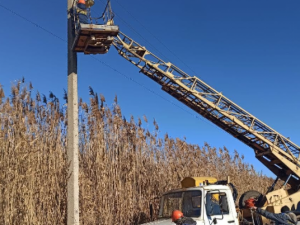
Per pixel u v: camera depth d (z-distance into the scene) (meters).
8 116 10.43
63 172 10.88
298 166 13.66
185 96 13.80
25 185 9.25
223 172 22.52
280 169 14.37
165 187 15.17
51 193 10.41
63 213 10.38
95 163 12.58
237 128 14.09
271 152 13.66
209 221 7.89
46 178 10.46
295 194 11.73
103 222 11.80
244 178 23.58
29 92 12.09
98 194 12.12
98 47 10.08
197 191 8.35
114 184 12.83
